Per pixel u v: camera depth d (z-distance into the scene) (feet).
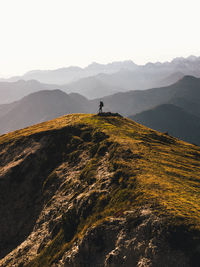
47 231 165.48
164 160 173.78
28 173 244.22
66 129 291.99
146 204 104.12
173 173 144.87
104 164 181.78
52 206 185.06
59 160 247.70
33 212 206.28
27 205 216.54
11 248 187.52
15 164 253.03
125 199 119.85
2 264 163.84
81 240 112.57
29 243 167.53
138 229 95.20
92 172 179.32
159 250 83.87
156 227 90.22
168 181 128.26
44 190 216.74
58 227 156.97
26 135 305.53
